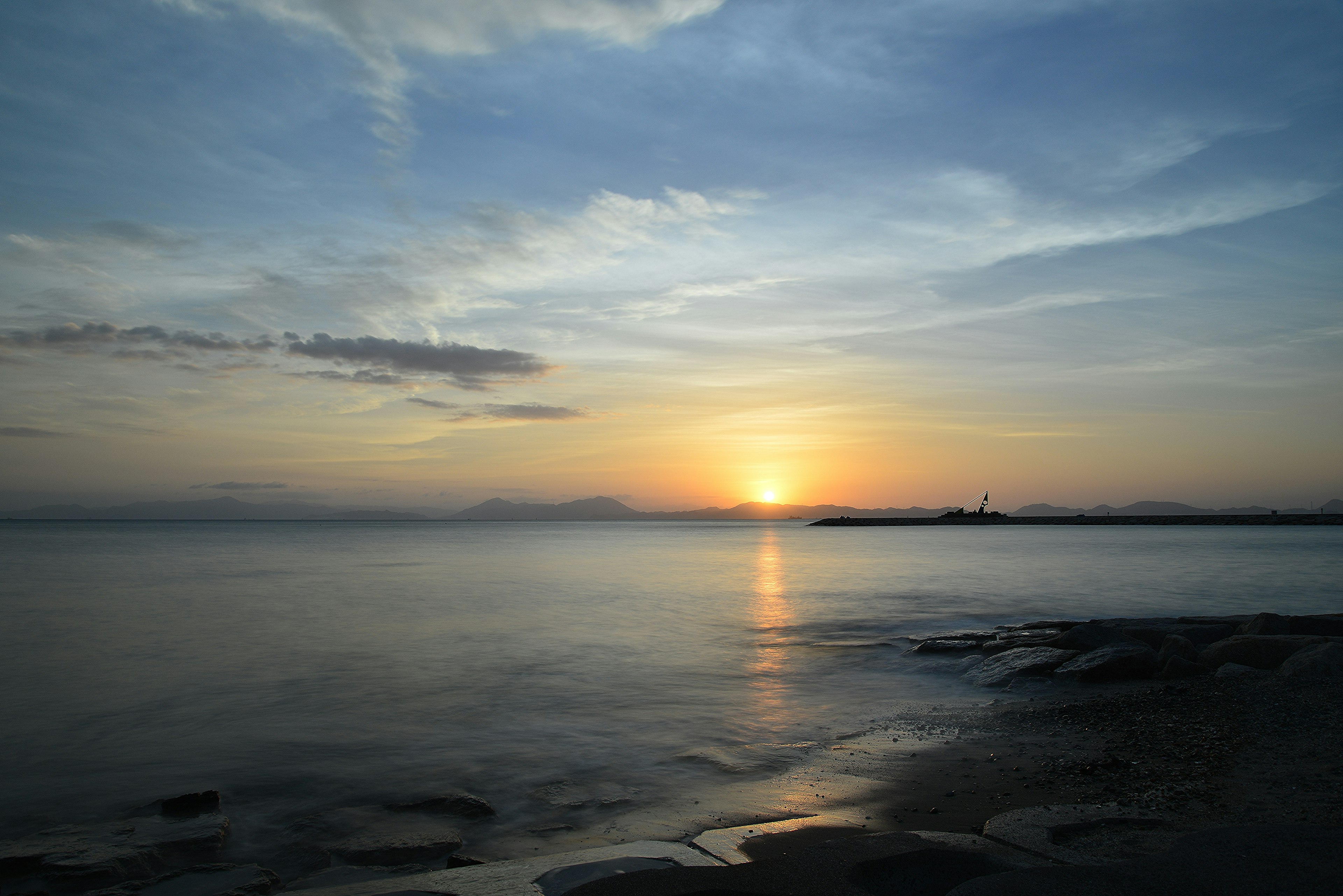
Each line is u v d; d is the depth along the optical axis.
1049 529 162.75
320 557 61.09
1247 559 54.56
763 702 13.49
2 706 13.16
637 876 5.38
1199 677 14.03
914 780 8.90
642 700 13.60
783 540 111.88
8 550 71.31
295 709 12.95
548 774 9.55
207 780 9.41
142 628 21.98
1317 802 6.88
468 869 5.86
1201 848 5.63
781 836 6.88
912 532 147.75
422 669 16.30
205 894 6.14
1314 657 12.34
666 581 39.47
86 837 7.37
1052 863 5.78
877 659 17.55
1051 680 14.64
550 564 53.75
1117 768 8.80
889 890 5.46
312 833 7.65
